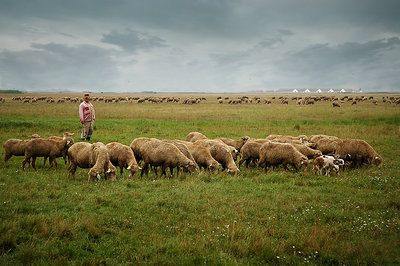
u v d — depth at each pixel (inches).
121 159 460.8
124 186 384.8
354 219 289.0
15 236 231.8
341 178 453.7
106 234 253.0
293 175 478.6
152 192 366.0
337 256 219.9
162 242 236.4
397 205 326.3
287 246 236.2
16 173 444.1
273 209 317.4
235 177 460.8
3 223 247.6
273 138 674.8
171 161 464.8
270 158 519.8
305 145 582.9
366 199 347.9
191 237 247.3
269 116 1477.6
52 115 1327.5
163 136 840.3
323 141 609.3
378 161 525.7
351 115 1461.6
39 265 198.1
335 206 327.6
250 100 3203.7
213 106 2444.6
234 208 315.9
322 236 245.1
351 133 900.0
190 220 285.0
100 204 316.8
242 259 214.5
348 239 247.1
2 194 327.3
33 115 1311.5
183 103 2925.7
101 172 406.6
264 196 362.9
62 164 538.6
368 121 1204.5
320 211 308.2
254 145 562.6
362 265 209.8
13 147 486.9
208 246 232.8
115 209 305.4
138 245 234.4
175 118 1349.7
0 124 879.7
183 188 384.8
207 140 577.0
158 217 288.4
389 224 271.1
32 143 478.9
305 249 229.6
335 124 1148.5
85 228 258.8
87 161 435.5
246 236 251.0
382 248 228.8
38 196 336.5
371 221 281.9
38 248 217.5
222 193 370.9
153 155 462.6
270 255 220.2
